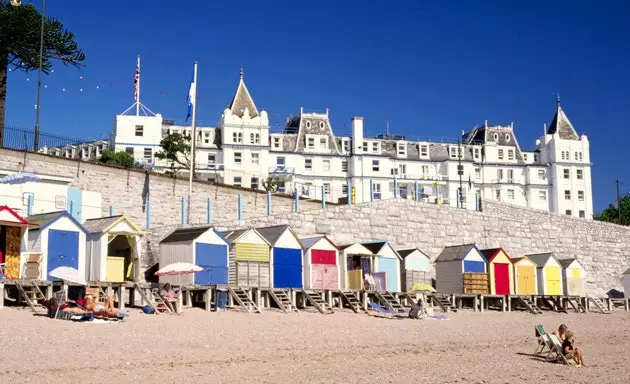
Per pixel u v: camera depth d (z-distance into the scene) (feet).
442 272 166.40
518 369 84.07
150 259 148.36
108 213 168.96
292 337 97.96
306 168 389.39
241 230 137.59
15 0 180.65
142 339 87.45
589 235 221.05
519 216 217.56
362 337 102.68
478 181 422.41
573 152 435.12
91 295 103.50
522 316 153.58
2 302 102.06
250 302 123.03
